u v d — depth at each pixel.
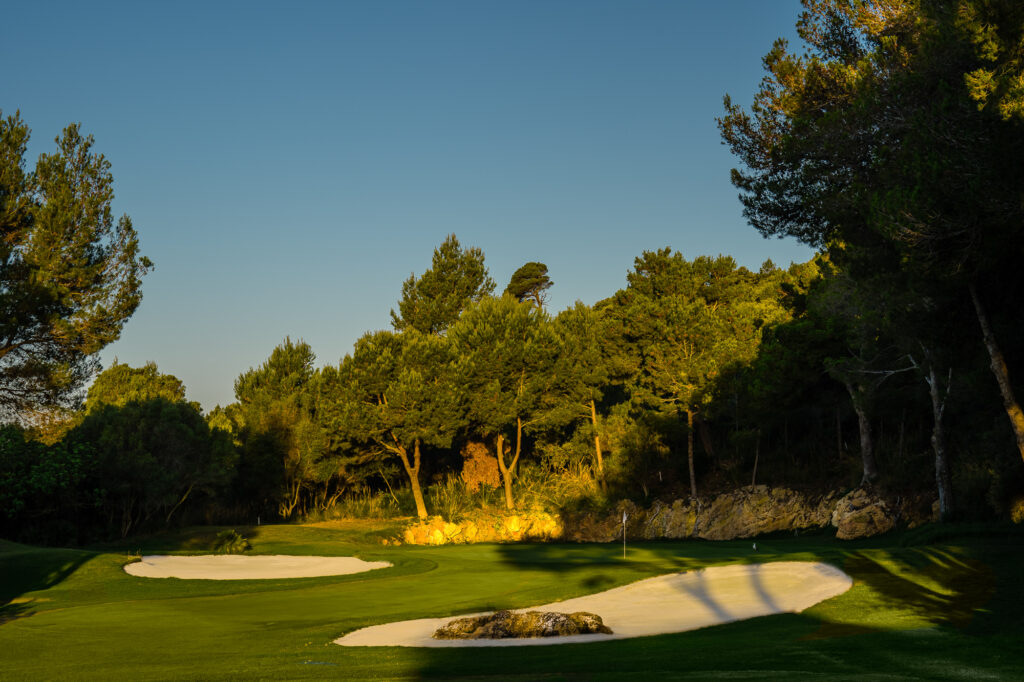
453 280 72.88
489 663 10.83
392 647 12.55
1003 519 25.31
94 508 40.53
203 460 44.41
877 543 30.94
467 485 53.91
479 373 48.97
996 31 14.22
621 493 48.44
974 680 8.25
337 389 48.09
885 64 18.50
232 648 12.88
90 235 30.72
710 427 53.91
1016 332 20.95
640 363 48.50
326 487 58.41
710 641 12.17
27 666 11.56
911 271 17.75
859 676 8.48
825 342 38.56
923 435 41.72
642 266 56.00
